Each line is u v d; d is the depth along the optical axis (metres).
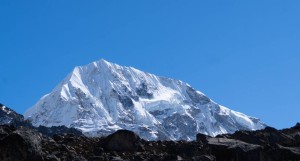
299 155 49.88
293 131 65.81
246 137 59.19
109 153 47.84
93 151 48.34
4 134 40.03
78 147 49.69
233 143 51.69
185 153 49.94
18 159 37.59
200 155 48.94
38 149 39.00
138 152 49.47
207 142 52.62
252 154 49.03
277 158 49.94
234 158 49.09
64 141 51.50
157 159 46.12
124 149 49.94
